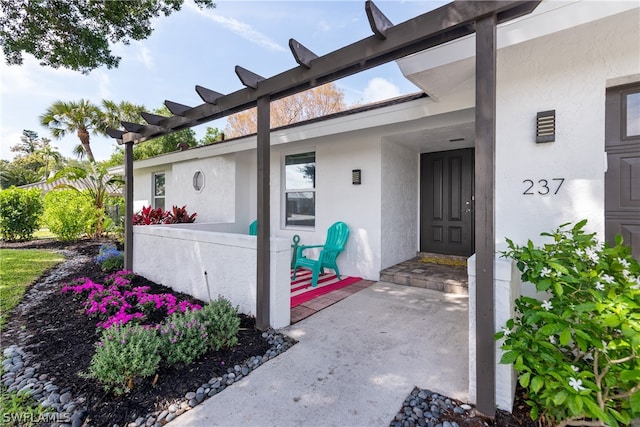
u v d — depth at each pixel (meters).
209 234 3.91
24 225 9.84
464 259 5.70
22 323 3.38
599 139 2.40
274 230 6.64
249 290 3.40
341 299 4.07
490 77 1.77
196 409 1.94
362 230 5.30
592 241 2.02
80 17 3.79
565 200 2.52
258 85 3.04
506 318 1.83
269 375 2.30
